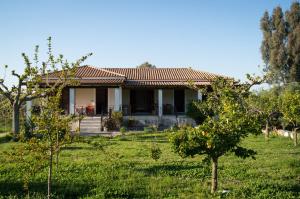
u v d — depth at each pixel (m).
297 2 53.84
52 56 16.48
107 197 9.86
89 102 34.53
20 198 9.72
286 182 11.20
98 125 29.84
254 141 21.62
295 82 46.62
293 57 51.88
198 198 9.62
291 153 16.91
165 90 35.91
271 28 56.06
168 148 18.67
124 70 38.78
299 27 52.00
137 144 20.34
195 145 9.99
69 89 31.70
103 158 15.34
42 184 10.91
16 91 22.19
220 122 10.24
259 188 10.40
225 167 13.38
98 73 32.81
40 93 11.89
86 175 12.03
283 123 26.50
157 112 34.00
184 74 36.69
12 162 13.70
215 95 18.75
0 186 10.73
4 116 33.62
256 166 13.59
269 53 55.59
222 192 10.01
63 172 12.41
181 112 35.31
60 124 9.03
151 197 9.88
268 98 24.59
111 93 34.28
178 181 11.35
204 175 12.20
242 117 10.26
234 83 19.95
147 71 38.66
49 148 9.19
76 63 16.16
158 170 12.88
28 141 8.99
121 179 11.62
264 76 19.98
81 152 17.03
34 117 9.06
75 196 10.09
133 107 35.88
